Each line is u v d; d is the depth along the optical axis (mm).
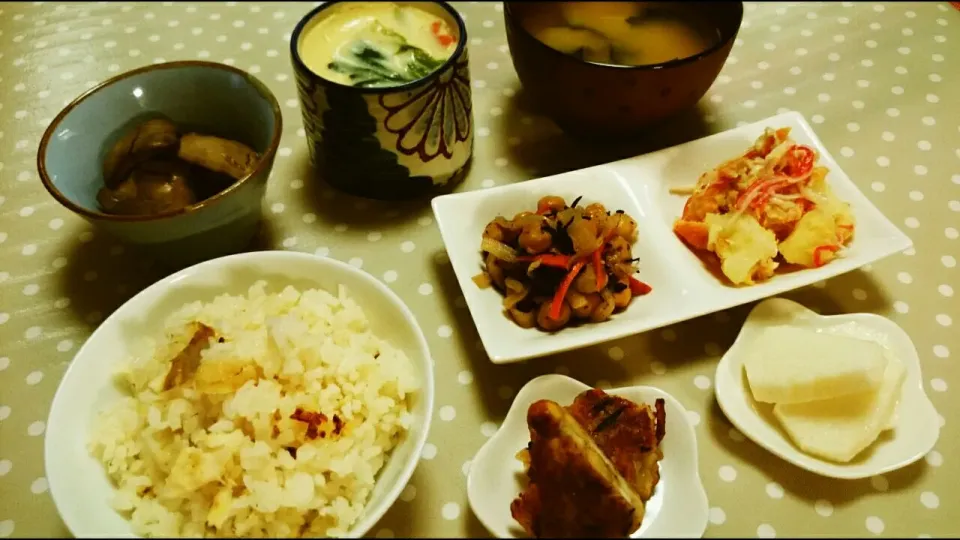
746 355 297
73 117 321
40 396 299
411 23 376
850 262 317
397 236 355
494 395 300
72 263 344
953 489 273
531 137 402
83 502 244
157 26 467
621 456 263
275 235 354
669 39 397
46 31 460
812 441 270
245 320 285
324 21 372
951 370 306
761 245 318
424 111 328
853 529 264
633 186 353
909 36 458
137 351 283
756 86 429
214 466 248
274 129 314
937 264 343
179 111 351
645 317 301
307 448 253
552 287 306
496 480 267
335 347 275
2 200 368
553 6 414
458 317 324
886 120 407
